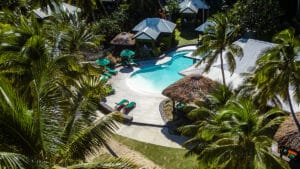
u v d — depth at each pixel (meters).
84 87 17.22
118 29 55.97
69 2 56.53
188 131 24.84
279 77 26.91
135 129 33.09
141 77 46.72
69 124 14.61
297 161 26.77
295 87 27.09
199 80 34.00
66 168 12.65
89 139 14.38
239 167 19.42
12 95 11.91
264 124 20.53
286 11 52.97
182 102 32.75
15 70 19.69
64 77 22.05
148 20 55.84
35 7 47.25
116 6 65.38
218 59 40.34
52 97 14.01
